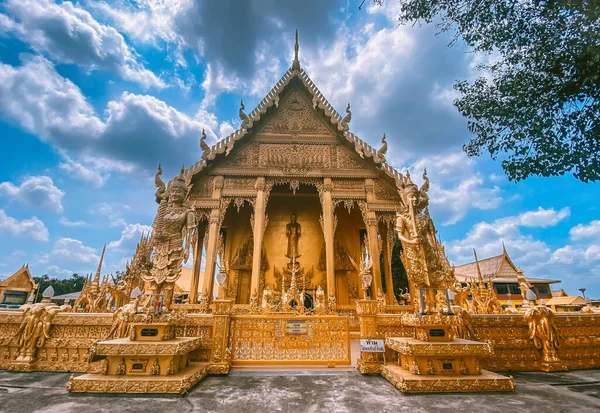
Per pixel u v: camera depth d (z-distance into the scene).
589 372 8.00
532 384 6.72
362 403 5.36
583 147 4.51
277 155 19.88
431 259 7.55
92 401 5.33
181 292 27.12
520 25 4.99
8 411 4.85
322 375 7.26
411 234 7.70
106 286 13.73
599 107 4.45
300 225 23.89
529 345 8.41
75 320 8.09
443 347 6.31
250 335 8.11
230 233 23.89
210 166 19.30
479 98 5.63
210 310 15.85
